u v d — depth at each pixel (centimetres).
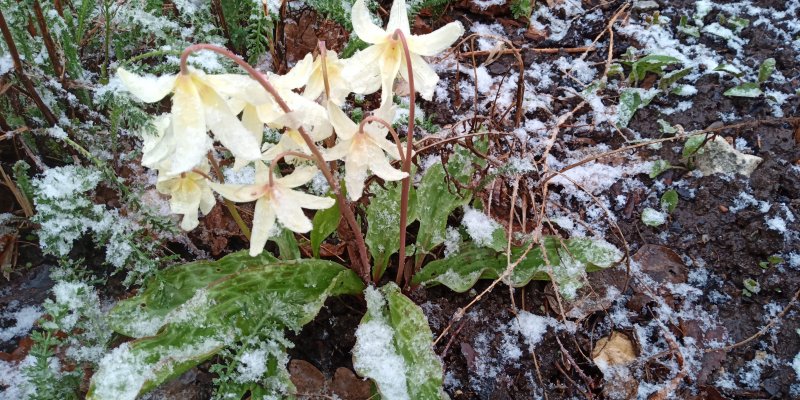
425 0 44
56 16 35
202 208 27
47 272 36
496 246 34
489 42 50
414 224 39
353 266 35
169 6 45
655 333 35
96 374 25
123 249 32
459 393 33
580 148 44
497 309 35
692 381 33
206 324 28
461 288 33
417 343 29
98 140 36
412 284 36
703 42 49
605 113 45
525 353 34
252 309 29
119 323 29
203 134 19
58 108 36
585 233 39
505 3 51
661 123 44
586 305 35
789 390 32
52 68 36
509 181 39
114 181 32
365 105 44
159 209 36
